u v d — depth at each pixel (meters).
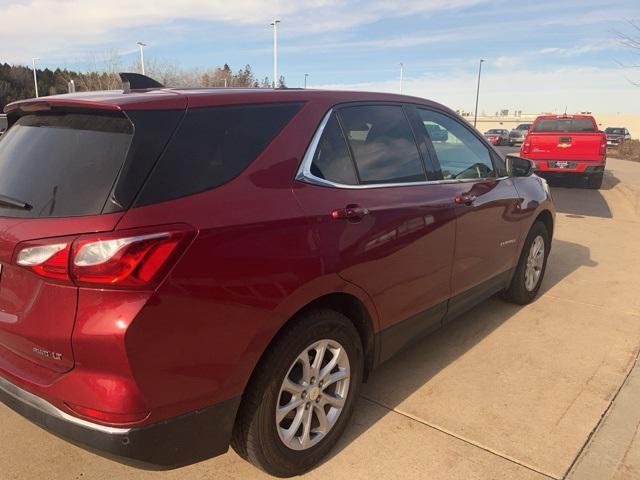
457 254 3.56
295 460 2.56
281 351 2.38
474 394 3.39
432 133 3.61
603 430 3.00
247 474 2.65
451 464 2.72
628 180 14.80
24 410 2.15
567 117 14.45
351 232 2.65
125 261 1.86
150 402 1.98
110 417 1.95
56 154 2.22
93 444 1.99
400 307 3.10
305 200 2.48
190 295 2.01
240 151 2.34
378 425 3.04
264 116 2.52
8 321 2.16
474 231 3.73
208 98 2.35
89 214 1.95
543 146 13.31
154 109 2.16
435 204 3.29
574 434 2.96
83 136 2.21
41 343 2.03
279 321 2.32
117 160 2.03
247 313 2.19
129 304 1.89
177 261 1.96
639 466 2.70
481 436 2.95
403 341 3.25
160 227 1.95
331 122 2.82
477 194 3.77
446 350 4.02
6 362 2.23
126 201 1.94
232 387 2.21
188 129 2.21
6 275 2.17
